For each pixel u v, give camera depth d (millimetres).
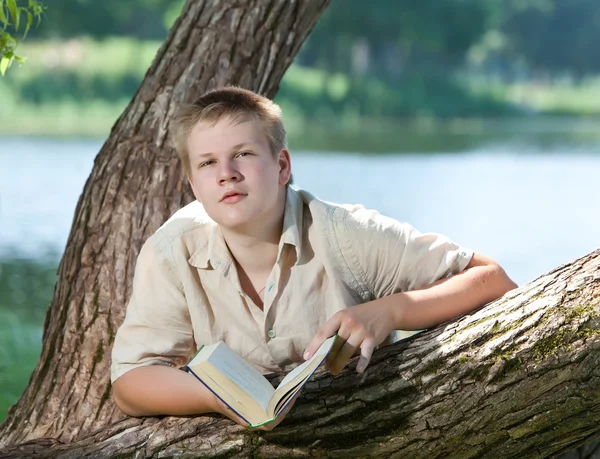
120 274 3521
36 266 8812
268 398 2504
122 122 3764
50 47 38344
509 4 68250
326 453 2697
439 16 53562
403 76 50844
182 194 3635
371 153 21312
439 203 13680
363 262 2893
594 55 70438
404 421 2664
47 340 3609
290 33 3938
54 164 16781
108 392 3410
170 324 3010
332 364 2680
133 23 49906
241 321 2953
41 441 3238
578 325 2525
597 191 15492
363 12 51250
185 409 2785
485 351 2609
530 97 53562
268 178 2768
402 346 2758
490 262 2906
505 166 19141
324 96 41469
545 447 2635
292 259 2906
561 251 10219
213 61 3793
